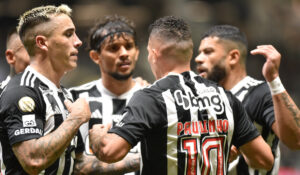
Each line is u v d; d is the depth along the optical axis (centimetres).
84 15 5550
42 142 991
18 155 1002
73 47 1107
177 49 1105
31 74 1080
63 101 1116
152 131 1047
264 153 1126
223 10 5769
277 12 5762
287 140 1206
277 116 1195
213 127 1080
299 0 5834
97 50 1480
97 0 5666
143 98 1051
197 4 5784
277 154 1388
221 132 1088
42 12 1087
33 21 1083
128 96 1509
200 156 1052
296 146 1209
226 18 5750
